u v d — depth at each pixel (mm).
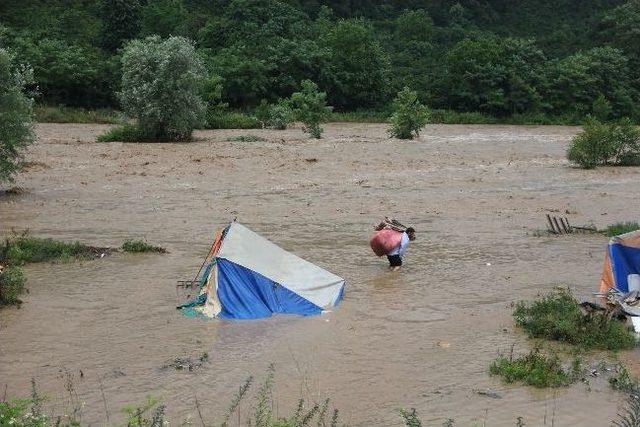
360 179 34531
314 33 90625
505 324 14406
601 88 88500
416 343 13320
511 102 83562
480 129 70125
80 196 28906
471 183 34062
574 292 16594
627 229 23000
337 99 82688
